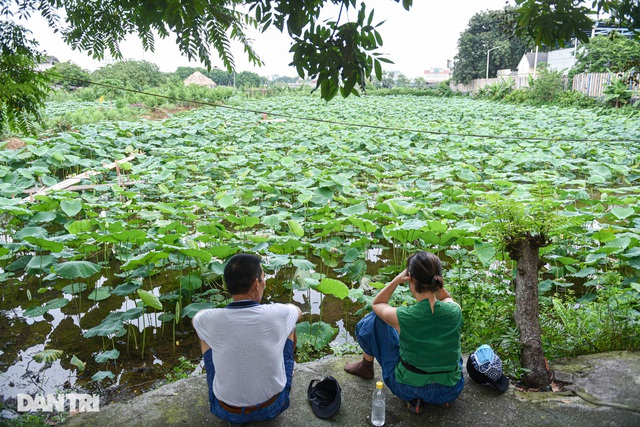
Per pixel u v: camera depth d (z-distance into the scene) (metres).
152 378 5.18
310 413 3.46
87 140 15.70
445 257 8.30
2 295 6.95
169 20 2.99
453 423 3.37
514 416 3.42
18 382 5.03
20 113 4.25
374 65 3.01
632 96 28.42
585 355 4.21
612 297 5.07
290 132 21.06
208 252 6.41
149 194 12.13
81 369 5.16
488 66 51.03
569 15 3.30
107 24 3.38
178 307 5.93
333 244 8.32
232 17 3.09
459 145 17.69
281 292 7.20
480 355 3.76
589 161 15.47
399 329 3.34
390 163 15.88
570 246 8.22
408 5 2.91
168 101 34.78
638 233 7.64
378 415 3.33
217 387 3.10
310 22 2.93
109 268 7.60
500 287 5.09
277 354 3.10
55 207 9.13
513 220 4.12
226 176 13.39
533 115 27.69
